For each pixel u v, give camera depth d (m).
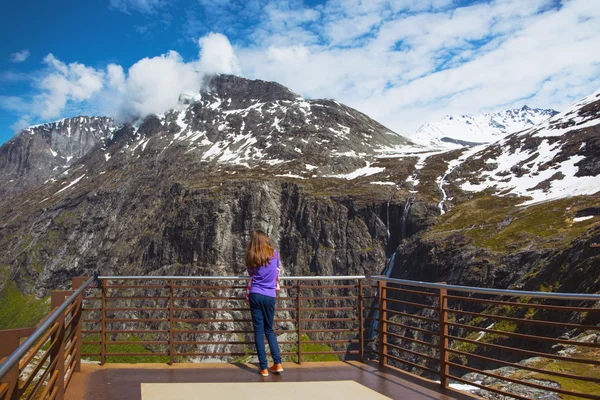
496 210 98.12
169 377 9.52
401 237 110.00
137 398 8.14
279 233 123.19
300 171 154.50
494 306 61.66
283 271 116.62
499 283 68.31
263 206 123.88
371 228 114.50
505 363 7.59
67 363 8.56
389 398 8.21
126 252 144.38
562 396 11.42
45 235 176.25
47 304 147.88
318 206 120.38
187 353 10.53
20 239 183.50
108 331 10.59
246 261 9.65
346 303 94.56
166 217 137.00
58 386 7.28
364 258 110.06
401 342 70.44
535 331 47.88
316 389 8.72
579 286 50.44
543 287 57.84
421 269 87.06
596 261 50.28
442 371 8.85
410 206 111.19
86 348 73.25
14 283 164.50
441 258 83.94
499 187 115.94
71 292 8.58
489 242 79.56
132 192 177.50
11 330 5.94
